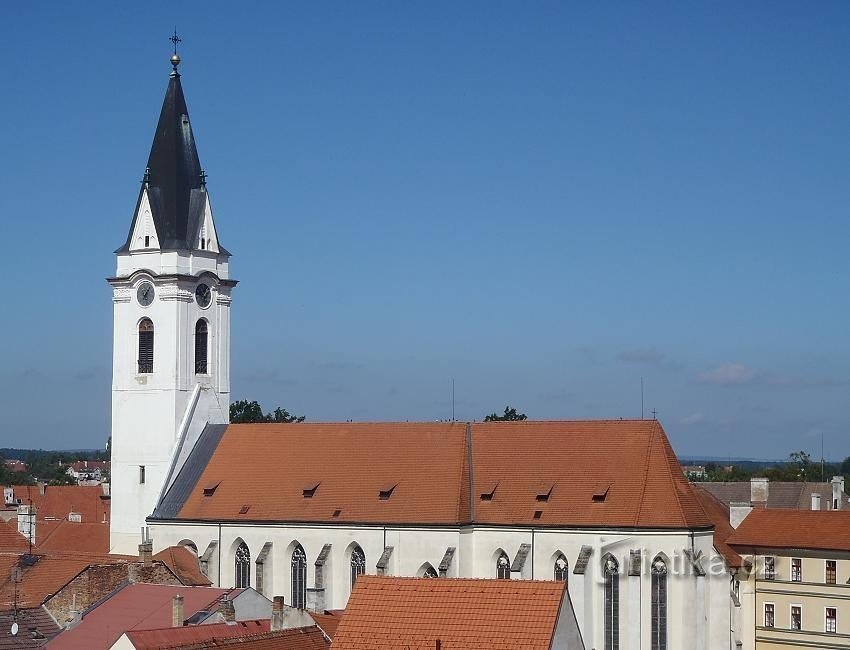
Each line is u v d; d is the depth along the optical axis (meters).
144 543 148.88
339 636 97.25
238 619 124.50
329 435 166.00
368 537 156.38
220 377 176.88
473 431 159.50
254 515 162.25
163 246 172.12
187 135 175.88
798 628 165.50
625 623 145.38
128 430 173.00
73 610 130.00
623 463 150.25
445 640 94.81
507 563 151.88
